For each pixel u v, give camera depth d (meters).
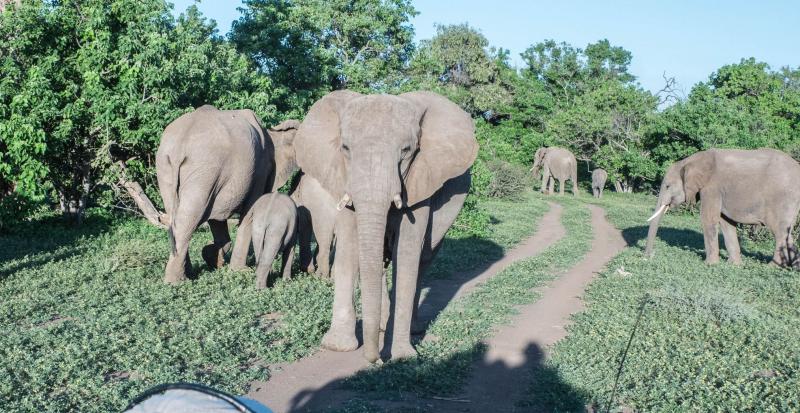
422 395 6.88
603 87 48.03
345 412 6.12
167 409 2.93
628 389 7.07
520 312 10.77
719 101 37.44
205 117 11.47
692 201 16.66
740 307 10.39
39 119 14.83
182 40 17.33
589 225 25.58
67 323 8.46
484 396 6.98
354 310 8.31
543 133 57.81
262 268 10.76
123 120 15.54
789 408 6.48
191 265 11.85
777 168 15.31
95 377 6.62
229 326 8.66
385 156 6.61
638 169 42.06
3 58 15.62
